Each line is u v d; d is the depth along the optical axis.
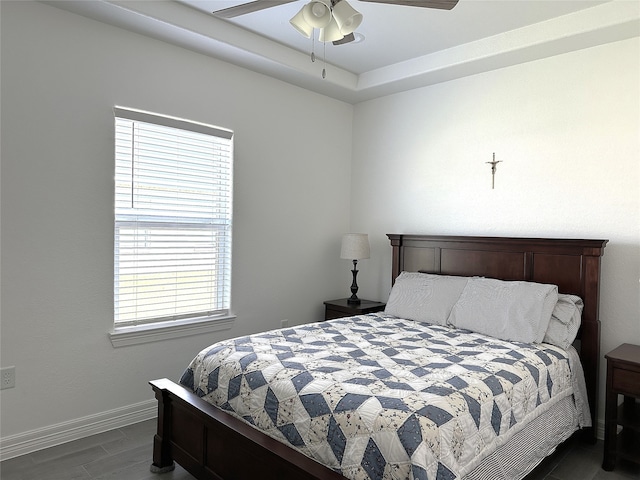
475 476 1.74
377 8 2.81
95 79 2.83
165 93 3.15
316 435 1.77
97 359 2.91
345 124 4.53
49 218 2.68
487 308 2.94
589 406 2.88
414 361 2.25
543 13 2.86
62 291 2.74
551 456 2.59
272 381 2.03
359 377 1.98
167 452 2.44
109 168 2.91
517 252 3.25
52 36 2.65
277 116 3.89
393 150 4.22
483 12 2.85
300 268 4.15
